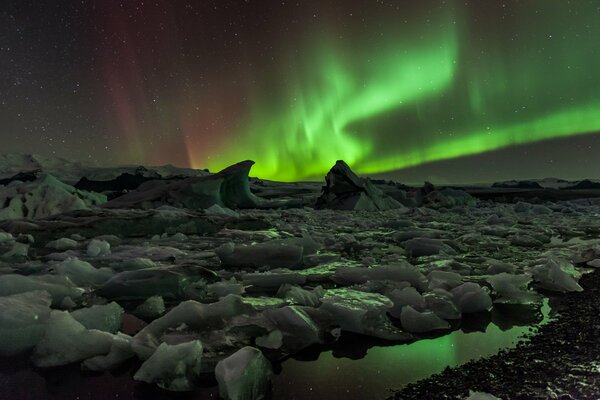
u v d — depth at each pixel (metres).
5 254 5.28
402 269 3.62
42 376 1.97
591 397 1.62
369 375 1.97
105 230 7.41
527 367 1.98
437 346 2.33
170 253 5.44
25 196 10.41
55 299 3.16
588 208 15.59
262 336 2.33
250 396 1.73
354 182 16.62
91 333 2.22
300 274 3.95
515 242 6.56
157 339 2.24
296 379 1.94
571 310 2.97
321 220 11.32
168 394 1.78
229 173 14.86
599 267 4.52
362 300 2.77
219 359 2.06
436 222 10.51
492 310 3.03
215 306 2.52
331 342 2.40
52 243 6.15
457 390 1.78
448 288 3.33
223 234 7.68
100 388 1.84
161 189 14.15
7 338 2.23
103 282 3.77
